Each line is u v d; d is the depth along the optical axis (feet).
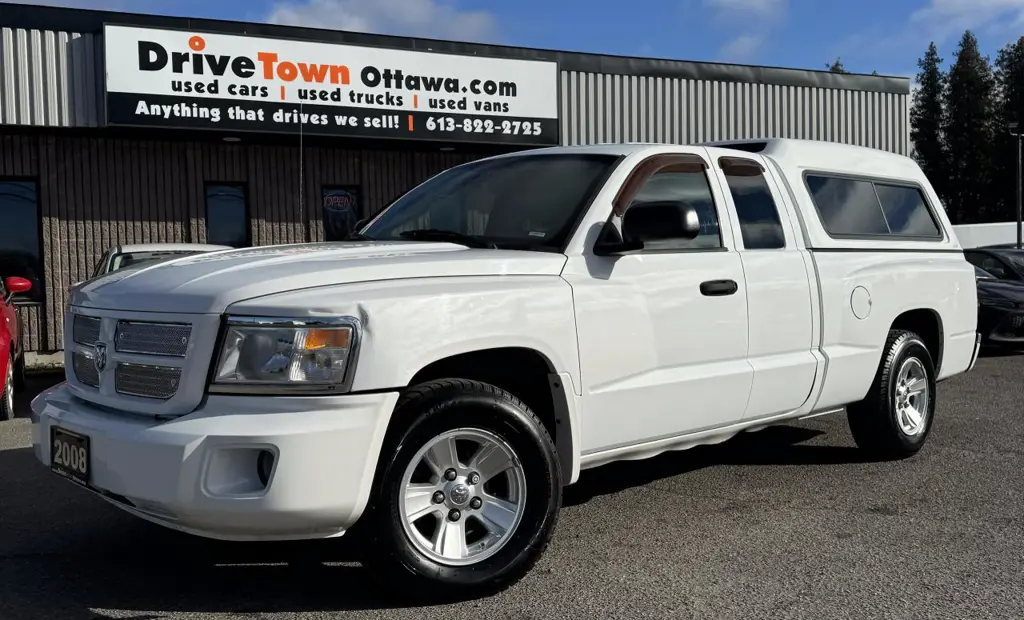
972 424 24.21
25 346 43.04
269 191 47.03
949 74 269.85
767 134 55.47
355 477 10.91
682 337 14.62
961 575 12.91
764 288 16.07
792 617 11.42
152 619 11.46
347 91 43.83
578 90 49.83
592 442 13.58
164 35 40.42
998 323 40.22
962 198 267.39
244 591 12.42
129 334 11.70
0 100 39.27
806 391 17.07
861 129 58.75
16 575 13.10
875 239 19.17
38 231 43.24
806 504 16.60
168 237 45.21
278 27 42.65
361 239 15.93
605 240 13.71
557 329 12.83
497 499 12.32
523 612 11.56
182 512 10.56
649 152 15.25
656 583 12.59
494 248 13.89
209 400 10.82
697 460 20.20
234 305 10.89
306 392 10.74
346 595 12.23
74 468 11.81
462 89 46.19
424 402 11.51
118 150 44.16
